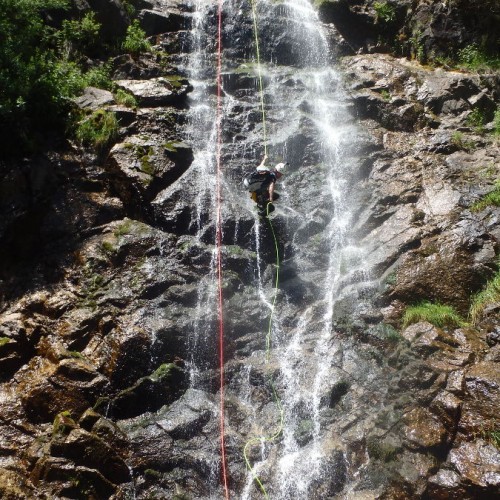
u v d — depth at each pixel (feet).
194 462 22.40
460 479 20.97
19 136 31.48
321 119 38.22
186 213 31.12
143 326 25.80
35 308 26.86
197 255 29.27
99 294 27.20
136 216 31.24
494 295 27.09
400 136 37.17
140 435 22.75
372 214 32.27
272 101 39.29
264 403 24.64
